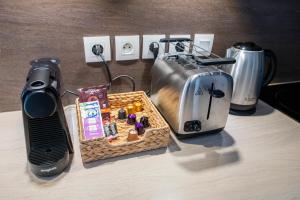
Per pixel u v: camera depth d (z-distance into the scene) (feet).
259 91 2.78
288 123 2.69
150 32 2.71
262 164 2.06
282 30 3.37
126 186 1.77
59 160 1.80
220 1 2.82
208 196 1.72
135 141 2.03
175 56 2.48
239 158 2.12
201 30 2.91
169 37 2.80
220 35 3.04
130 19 2.56
